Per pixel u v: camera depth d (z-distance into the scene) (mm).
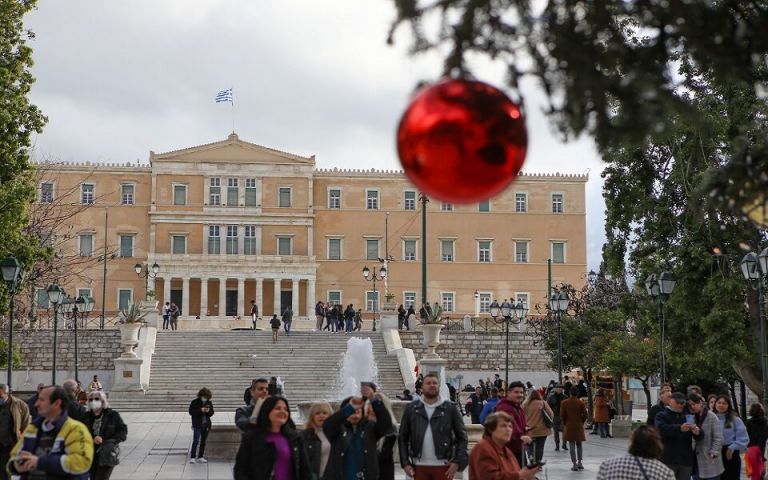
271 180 85312
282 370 52562
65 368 57156
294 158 85438
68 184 82188
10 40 31531
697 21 4707
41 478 9625
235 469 9914
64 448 9461
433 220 86688
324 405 11719
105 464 14023
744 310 30078
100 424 14188
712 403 15859
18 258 30859
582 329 44375
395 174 86812
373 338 58844
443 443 11758
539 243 87250
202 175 84500
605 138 4527
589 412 41688
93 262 81562
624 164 31609
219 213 84125
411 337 61469
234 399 47812
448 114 3832
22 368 56781
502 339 62875
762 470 15305
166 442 28750
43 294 61156
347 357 47906
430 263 86188
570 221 87812
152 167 84000
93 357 57594
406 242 86438
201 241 84062
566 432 22641
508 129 3887
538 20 4465
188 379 50625
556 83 4457
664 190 31250
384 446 11953
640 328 38656
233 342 57156
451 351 62438
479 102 3846
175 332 58500
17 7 31594
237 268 82812
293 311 82938
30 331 54281
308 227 85188
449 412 11867
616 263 32344
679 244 30422
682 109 4629
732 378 37562
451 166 3904
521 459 15336
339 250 85938
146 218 83625
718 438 14125
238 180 84938
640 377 37594
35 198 32406
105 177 83188
